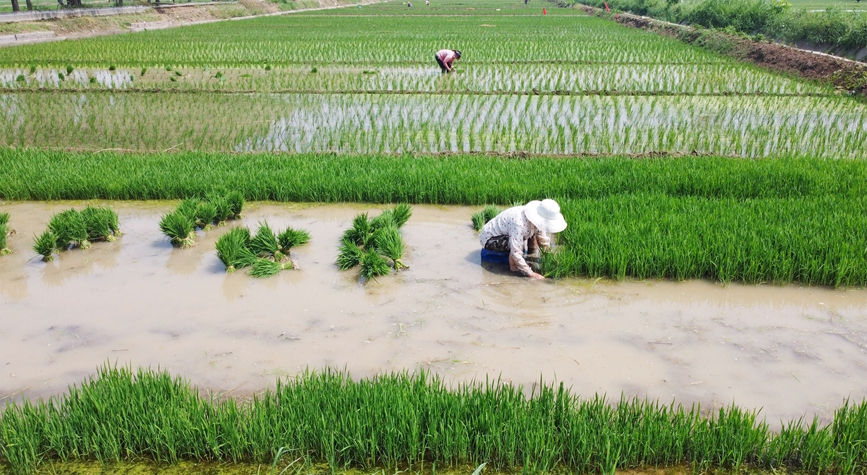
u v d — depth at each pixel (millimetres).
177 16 42312
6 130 13367
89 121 14156
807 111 14609
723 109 14859
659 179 8969
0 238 7270
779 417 4410
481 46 26219
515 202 8484
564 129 13125
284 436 4113
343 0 72562
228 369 5070
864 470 3939
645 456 4023
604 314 5867
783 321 5727
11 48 26594
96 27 34625
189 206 8062
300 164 10219
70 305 6141
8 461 4199
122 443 4234
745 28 26953
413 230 7977
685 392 4707
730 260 6465
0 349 5379
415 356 5219
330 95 16922
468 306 6016
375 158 10570
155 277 6754
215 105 15828
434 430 4078
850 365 5016
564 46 26219
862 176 8945
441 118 14227
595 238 6844
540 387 4672
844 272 6297
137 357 5246
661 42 27656
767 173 9156
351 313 5918
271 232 7191
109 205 9102
